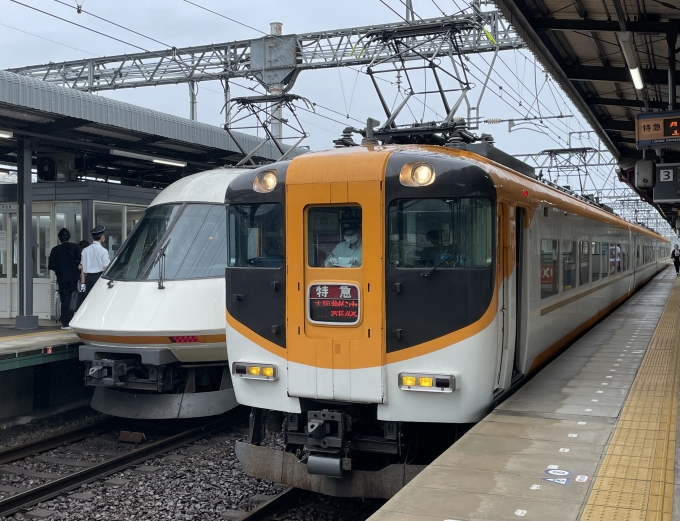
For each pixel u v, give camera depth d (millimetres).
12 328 12688
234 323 6621
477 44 19812
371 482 6086
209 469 8039
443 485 4316
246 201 6598
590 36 10539
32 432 10055
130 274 9438
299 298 6262
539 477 4434
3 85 10562
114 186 13812
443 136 8297
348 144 7539
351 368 6062
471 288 5871
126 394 9484
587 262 11750
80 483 7520
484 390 5934
